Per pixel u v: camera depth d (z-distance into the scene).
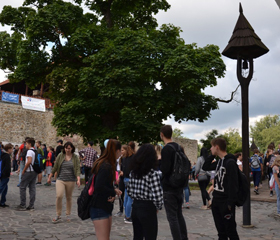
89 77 18.00
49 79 19.23
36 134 35.34
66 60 21.22
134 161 4.16
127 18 22.94
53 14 19.11
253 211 10.30
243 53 7.89
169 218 5.18
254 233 6.93
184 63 17.39
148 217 4.05
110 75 17.36
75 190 14.88
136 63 17.92
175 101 18.81
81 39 18.83
